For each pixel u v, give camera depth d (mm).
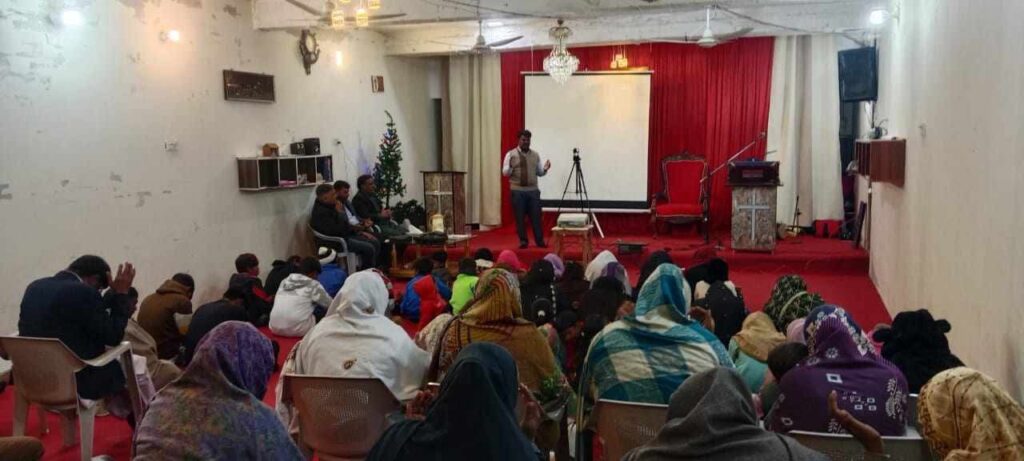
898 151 5766
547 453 2801
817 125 9281
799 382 2344
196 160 6391
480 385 1775
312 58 8062
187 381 1937
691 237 9492
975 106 3527
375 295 3160
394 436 1815
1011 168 2875
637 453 1579
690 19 8586
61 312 3387
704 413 1504
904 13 6105
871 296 6992
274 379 4809
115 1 5484
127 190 5633
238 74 6867
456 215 9195
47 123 4938
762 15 8297
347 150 8914
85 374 3377
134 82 5680
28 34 4785
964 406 1999
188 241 6305
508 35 9336
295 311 5707
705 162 9477
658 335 2559
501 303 2842
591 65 10016
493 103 10500
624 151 9656
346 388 2730
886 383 2309
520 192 8789
